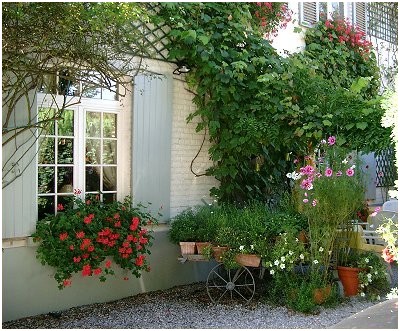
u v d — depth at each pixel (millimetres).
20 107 5363
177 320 5457
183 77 7062
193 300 6250
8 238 5301
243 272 6426
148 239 6133
